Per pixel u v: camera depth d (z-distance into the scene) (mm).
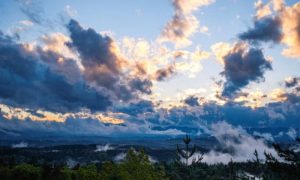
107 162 43500
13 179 59844
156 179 41438
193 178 46281
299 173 15867
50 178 58531
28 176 59938
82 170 47812
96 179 44469
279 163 16641
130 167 40469
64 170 57219
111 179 40094
